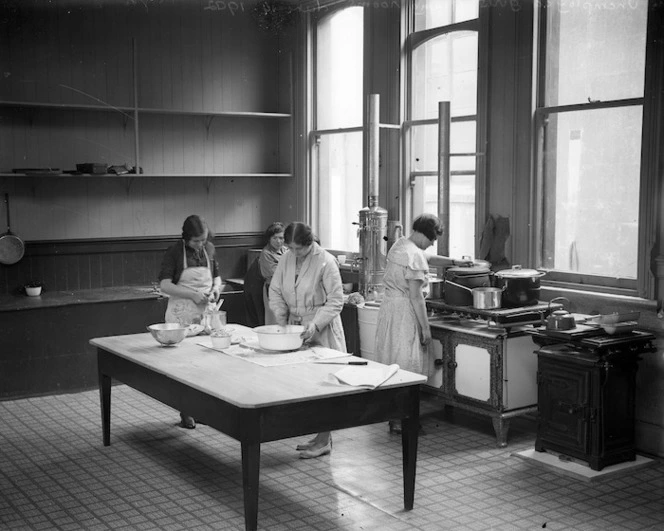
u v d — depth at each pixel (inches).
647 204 199.6
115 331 277.7
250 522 150.6
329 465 196.4
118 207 307.7
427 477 188.2
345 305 260.2
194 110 315.9
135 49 301.9
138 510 169.3
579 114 217.5
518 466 195.6
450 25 252.8
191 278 224.1
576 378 190.5
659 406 199.5
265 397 147.2
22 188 289.4
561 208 224.2
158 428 228.5
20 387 262.5
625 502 172.9
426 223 214.5
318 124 317.7
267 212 340.2
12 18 282.8
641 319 201.5
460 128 251.9
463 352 217.6
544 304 218.5
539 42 224.8
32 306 262.1
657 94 195.5
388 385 158.6
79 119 297.4
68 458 202.8
